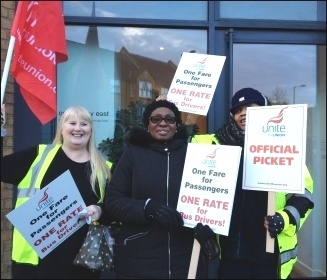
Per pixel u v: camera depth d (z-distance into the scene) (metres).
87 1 4.20
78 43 4.24
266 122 2.70
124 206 2.62
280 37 4.32
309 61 4.38
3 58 3.86
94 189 2.88
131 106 4.27
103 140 4.23
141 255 2.67
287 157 2.62
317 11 4.34
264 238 2.79
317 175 4.42
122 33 4.28
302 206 2.76
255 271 2.87
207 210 2.62
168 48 4.29
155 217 2.56
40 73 3.25
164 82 4.28
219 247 2.85
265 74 4.34
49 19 3.27
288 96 4.36
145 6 4.24
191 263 2.61
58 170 2.88
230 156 2.61
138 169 2.71
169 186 2.70
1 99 2.97
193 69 3.25
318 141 4.43
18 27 3.09
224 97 4.21
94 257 2.75
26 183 2.89
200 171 2.66
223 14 4.29
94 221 2.79
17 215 2.68
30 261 2.85
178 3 4.26
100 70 4.26
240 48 4.31
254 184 2.71
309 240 4.40
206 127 4.18
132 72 4.28
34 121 3.97
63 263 2.83
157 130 2.75
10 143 3.90
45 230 2.75
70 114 2.87
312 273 4.39
